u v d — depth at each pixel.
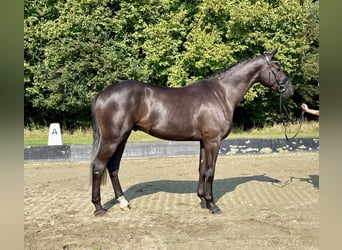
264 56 5.48
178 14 15.22
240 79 5.38
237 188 6.81
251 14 14.38
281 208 5.48
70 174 8.35
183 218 5.02
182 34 15.67
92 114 5.07
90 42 14.48
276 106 16.88
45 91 15.78
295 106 16.80
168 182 7.42
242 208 5.49
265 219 4.95
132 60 15.34
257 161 9.77
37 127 16.23
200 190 5.52
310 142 11.17
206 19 15.36
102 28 15.49
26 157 9.73
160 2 15.59
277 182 7.30
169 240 4.17
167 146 10.48
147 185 7.16
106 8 15.41
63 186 7.21
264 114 16.88
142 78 15.21
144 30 14.94
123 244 4.06
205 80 5.43
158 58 14.95
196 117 5.12
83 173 8.46
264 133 14.90
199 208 5.52
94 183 5.09
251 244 4.02
